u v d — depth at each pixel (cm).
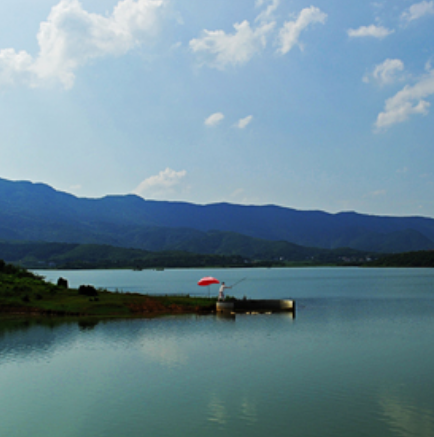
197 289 12438
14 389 2388
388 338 3856
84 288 6388
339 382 2484
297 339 3788
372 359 3028
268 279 19762
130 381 2520
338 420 1934
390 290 11006
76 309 5416
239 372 2697
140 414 2020
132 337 3847
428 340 3750
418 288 11706
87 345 3497
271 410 2056
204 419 1958
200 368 2797
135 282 17362
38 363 2938
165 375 2636
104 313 5403
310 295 9600
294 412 2030
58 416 2002
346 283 14912
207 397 2242
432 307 6725
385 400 2181
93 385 2450
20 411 2069
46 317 5128
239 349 3350
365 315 5612
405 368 2784
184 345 3516
